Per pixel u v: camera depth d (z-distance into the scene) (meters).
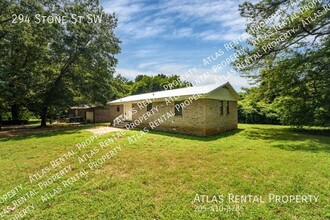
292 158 6.68
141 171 5.69
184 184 4.82
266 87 15.40
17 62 16.42
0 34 14.37
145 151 7.81
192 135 11.92
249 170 5.59
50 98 18.41
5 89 14.14
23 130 16.69
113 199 4.18
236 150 7.92
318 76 12.45
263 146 8.66
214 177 5.16
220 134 12.43
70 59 18.75
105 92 21.05
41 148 8.64
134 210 3.77
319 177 5.04
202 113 11.73
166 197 4.21
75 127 17.88
